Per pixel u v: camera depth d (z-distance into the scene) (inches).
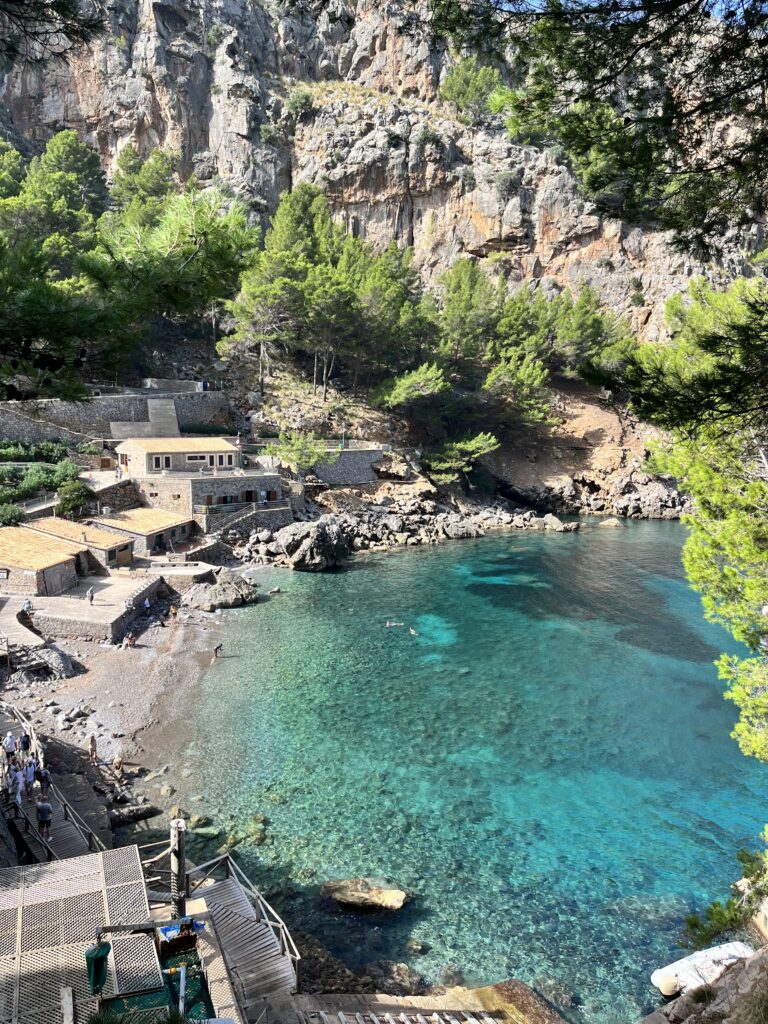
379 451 3735.2
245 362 4252.0
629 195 428.5
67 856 900.0
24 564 1962.4
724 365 352.2
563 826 1144.8
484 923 938.1
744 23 324.2
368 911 943.7
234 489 2864.2
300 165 5689.0
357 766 1302.9
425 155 5595.5
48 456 2802.7
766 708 783.1
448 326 4416.8
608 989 838.5
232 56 5708.7
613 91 385.4
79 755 1269.7
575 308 4847.4
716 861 1071.0
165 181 4906.5
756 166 381.7
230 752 1331.2
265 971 696.4
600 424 4589.1
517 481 4362.7
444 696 1616.6
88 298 494.0
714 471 828.0
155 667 1694.1
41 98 5506.9
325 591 2407.7
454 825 1138.7
